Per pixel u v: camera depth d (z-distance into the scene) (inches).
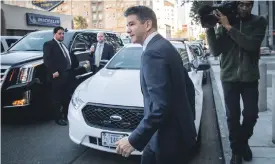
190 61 213.2
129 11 79.0
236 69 127.3
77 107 151.4
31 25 1125.1
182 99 76.2
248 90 128.7
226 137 177.2
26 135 195.6
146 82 72.4
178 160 78.8
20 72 208.8
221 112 239.3
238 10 123.7
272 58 696.4
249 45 119.0
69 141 183.8
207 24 123.0
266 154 148.2
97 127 141.6
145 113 75.0
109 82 161.6
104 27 3941.9
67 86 219.5
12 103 205.9
